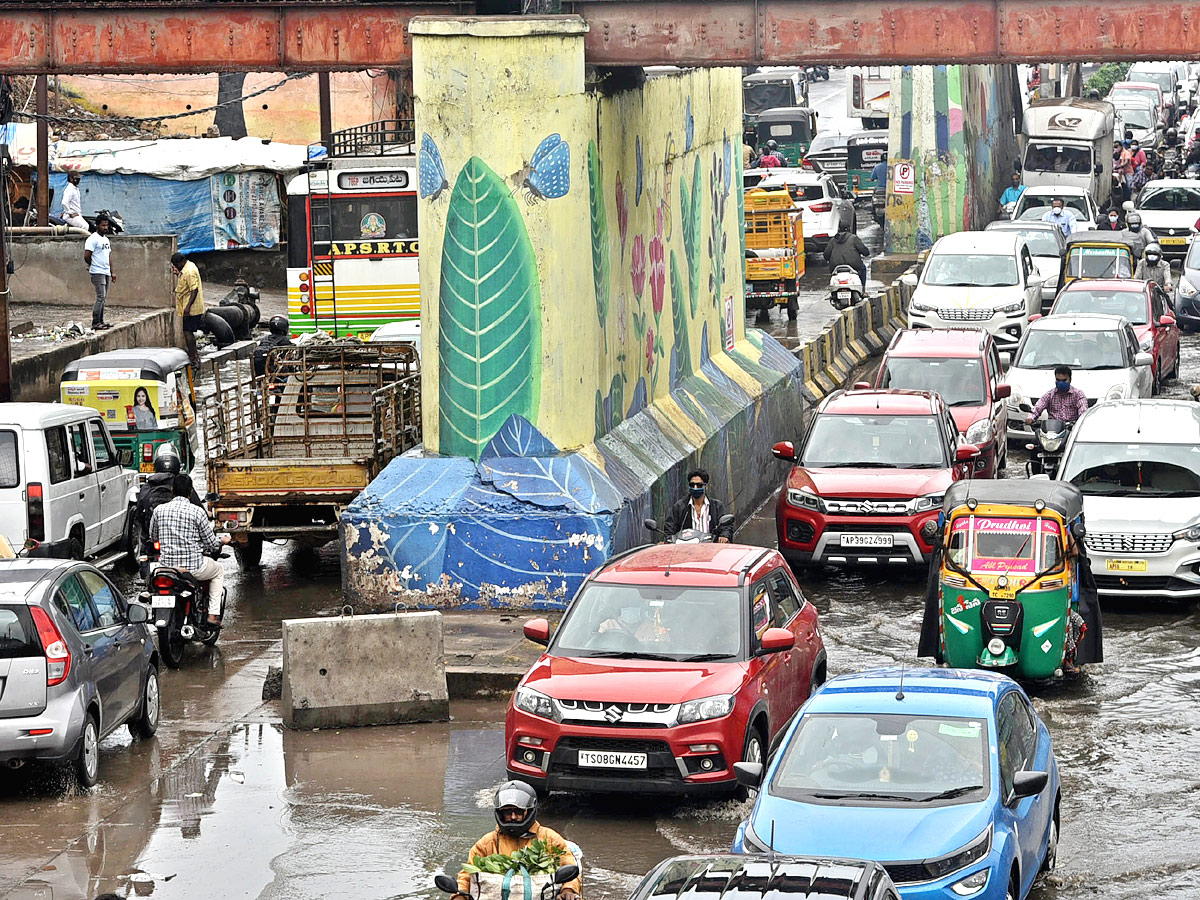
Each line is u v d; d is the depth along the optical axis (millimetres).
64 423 35406
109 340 60188
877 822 18000
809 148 118938
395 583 33781
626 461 36312
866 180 112000
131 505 38406
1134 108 130625
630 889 20203
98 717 24719
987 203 98500
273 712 28500
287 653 27578
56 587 24312
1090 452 36250
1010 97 117250
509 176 33625
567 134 33688
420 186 34219
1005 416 48438
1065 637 28594
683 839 22016
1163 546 33750
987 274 65375
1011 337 63094
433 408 34656
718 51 34156
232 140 86250
